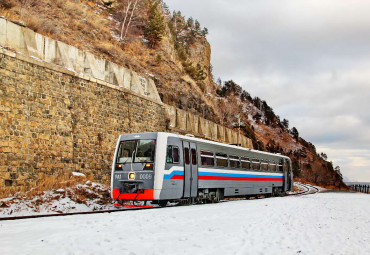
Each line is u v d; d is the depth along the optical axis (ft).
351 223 37.96
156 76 130.41
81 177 64.23
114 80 82.99
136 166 54.19
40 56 65.77
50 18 103.91
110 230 27.32
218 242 24.13
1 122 54.44
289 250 22.38
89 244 22.06
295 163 305.94
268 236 27.30
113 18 152.87
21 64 59.11
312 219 39.52
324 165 416.87
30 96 59.88
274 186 92.38
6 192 52.08
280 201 64.85
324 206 57.77
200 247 22.39
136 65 121.19
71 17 116.78
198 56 284.61
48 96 63.26
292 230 30.91
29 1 99.30
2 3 83.10
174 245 22.70
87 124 71.26
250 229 30.35
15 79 57.72
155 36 152.97
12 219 37.27
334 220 39.75
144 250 20.97
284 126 483.51
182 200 59.31
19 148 56.59
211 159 66.13
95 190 60.85
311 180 343.05
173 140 56.90
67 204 52.06
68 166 65.21
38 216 39.78
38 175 58.85
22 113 57.98
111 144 77.00
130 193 53.67
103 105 75.97
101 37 121.19
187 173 58.44
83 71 75.92
